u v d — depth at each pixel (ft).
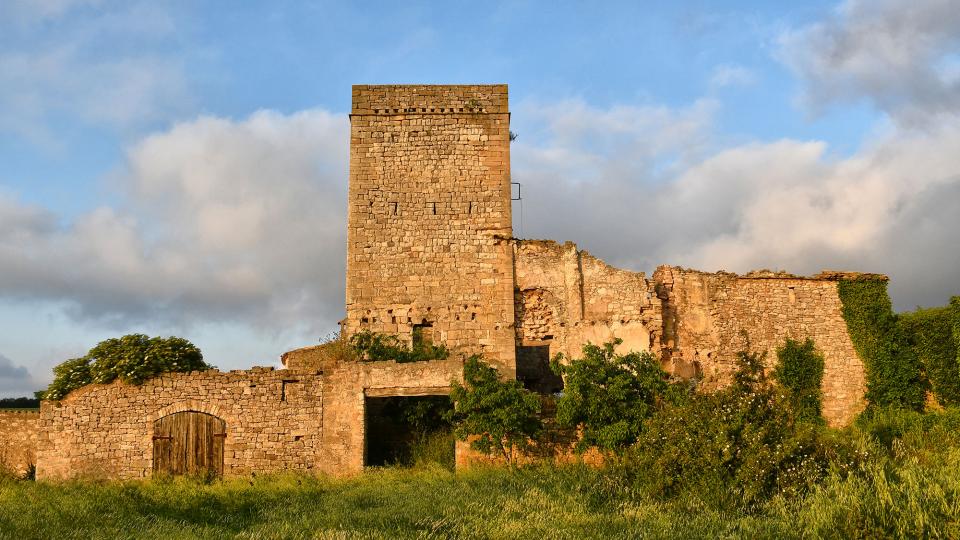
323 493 82.07
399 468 96.12
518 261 120.06
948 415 101.81
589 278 119.75
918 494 60.95
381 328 116.06
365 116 122.11
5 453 101.60
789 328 119.96
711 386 115.65
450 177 120.78
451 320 116.67
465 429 94.17
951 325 111.24
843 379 118.42
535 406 94.38
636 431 90.38
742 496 68.13
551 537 58.39
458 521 63.77
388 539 58.39
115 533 60.75
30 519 64.44
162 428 97.81
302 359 117.50
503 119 122.83
